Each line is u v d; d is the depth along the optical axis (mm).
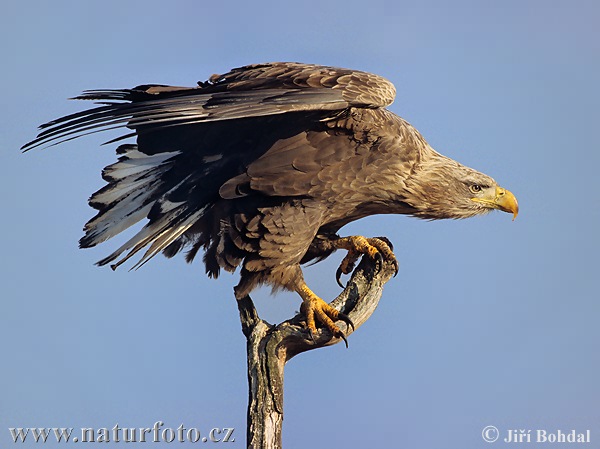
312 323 11836
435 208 13211
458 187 13250
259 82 12242
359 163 12398
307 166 12195
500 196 13430
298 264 12336
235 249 12281
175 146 12664
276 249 12180
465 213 13391
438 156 13367
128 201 12703
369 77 12312
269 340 11516
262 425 11266
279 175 12141
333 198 12391
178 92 12508
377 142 12430
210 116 11219
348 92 11930
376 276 12180
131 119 11367
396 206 12984
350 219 12945
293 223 12203
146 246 12445
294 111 11508
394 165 12609
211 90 12398
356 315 11945
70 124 11570
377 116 12430
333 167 12273
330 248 12938
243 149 12359
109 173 12828
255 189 12125
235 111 11250
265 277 12266
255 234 12188
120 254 12453
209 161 12484
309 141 12234
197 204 12477
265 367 11398
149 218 12562
